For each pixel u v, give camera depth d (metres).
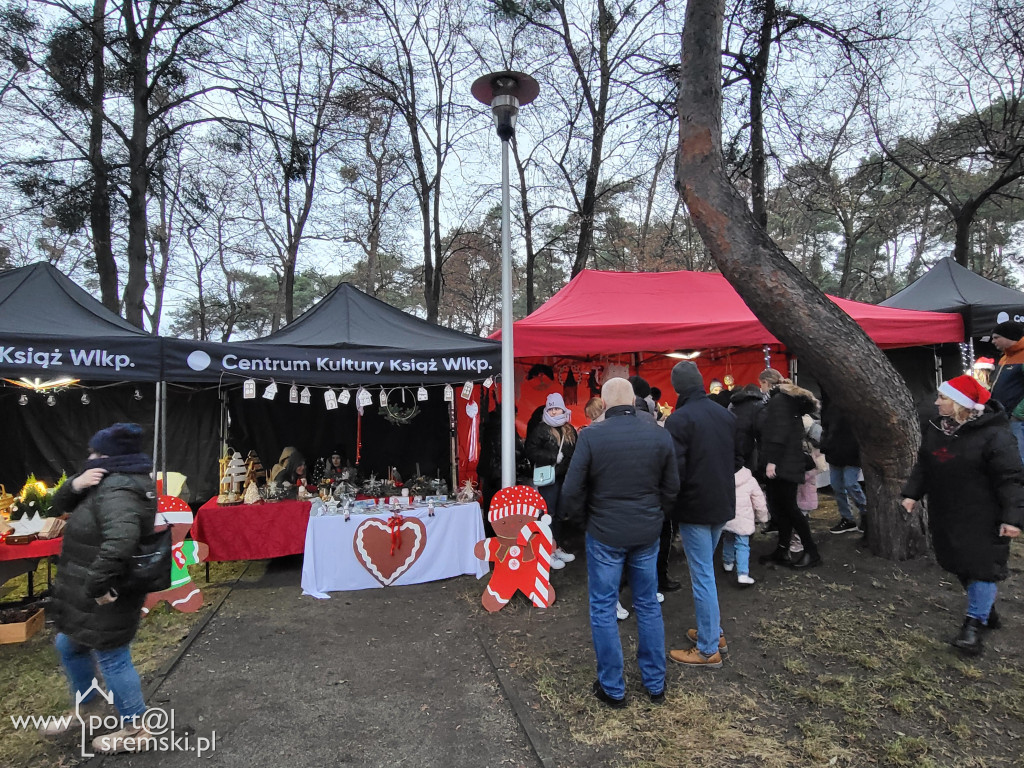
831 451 5.64
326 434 6.93
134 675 2.71
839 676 3.23
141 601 2.60
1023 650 3.41
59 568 2.56
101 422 7.66
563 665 3.46
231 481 5.34
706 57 4.77
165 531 2.62
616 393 3.00
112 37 11.97
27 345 4.10
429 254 17.83
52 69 11.55
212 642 3.90
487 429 6.28
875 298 29.39
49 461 7.43
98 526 2.46
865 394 4.49
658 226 23.06
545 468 5.22
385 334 5.64
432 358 5.01
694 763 2.55
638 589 3.00
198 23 12.39
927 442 3.50
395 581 4.91
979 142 13.19
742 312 6.70
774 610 4.10
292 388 5.06
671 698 3.05
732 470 3.24
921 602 4.09
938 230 20.39
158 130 13.77
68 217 11.49
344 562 4.84
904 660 3.36
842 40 9.16
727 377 7.96
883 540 4.84
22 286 5.16
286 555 5.35
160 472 4.52
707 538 3.28
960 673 3.21
